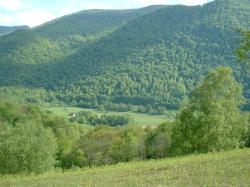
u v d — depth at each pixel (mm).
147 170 30391
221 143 46469
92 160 77188
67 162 77125
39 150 44375
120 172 30844
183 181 25312
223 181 24219
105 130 90500
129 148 73188
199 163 30625
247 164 28484
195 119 47031
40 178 32312
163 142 67312
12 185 29844
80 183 27984
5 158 43531
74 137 104000
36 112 111625
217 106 47281
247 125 50531
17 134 45812
